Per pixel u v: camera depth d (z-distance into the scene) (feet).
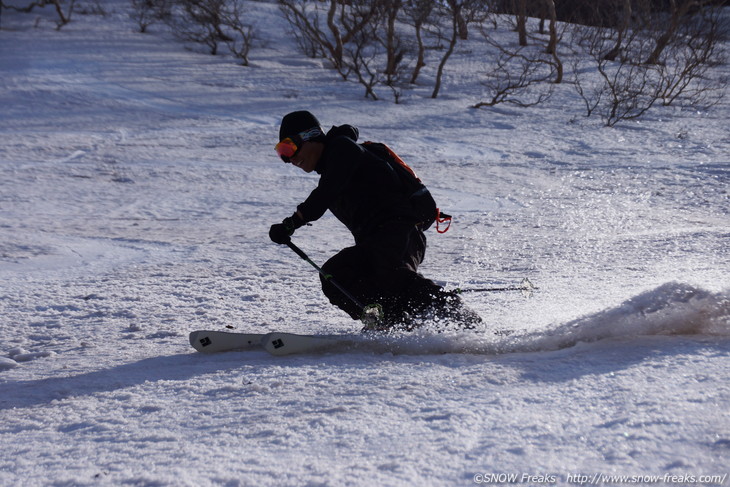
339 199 25.34
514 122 193.26
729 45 304.50
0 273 51.72
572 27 343.87
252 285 44.32
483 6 282.77
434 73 272.72
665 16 295.89
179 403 19.58
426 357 22.47
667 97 223.30
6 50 278.26
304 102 218.59
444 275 45.03
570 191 101.76
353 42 314.76
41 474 14.80
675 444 12.73
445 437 14.42
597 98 226.79
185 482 13.26
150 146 151.53
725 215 77.66
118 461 15.11
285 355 24.66
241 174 121.49
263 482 12.96
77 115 189.88
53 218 83.66
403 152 148.87
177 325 33.42
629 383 16.79
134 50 289.94
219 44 311.88
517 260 50.34
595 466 12.24
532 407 15.88
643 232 61.62
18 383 23.88
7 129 168.96
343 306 25.02
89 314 37.14
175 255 59.06
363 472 12.98
